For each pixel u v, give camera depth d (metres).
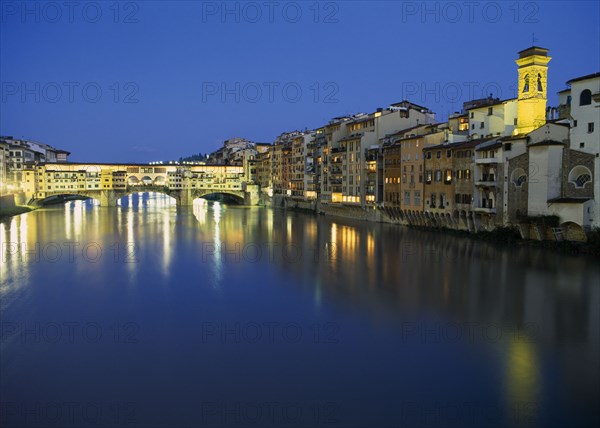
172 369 30.28
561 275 52.12
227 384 28.31
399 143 102.62
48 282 52.81
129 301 45.28
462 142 87.75
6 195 141.62
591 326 36.81
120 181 185.12
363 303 43.59
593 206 63.69
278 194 180.25
